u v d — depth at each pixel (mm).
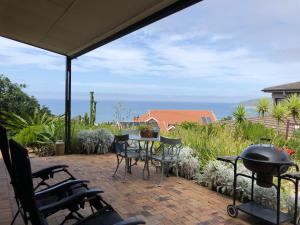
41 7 4250
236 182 3730
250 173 3869
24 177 1869
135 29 4191
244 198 3740
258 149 2967
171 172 5277
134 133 5895
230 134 6555
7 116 8625
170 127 8891
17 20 5020
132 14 3865
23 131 7590
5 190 3979
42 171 2875
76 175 4961
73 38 5414
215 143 5531
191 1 3102
